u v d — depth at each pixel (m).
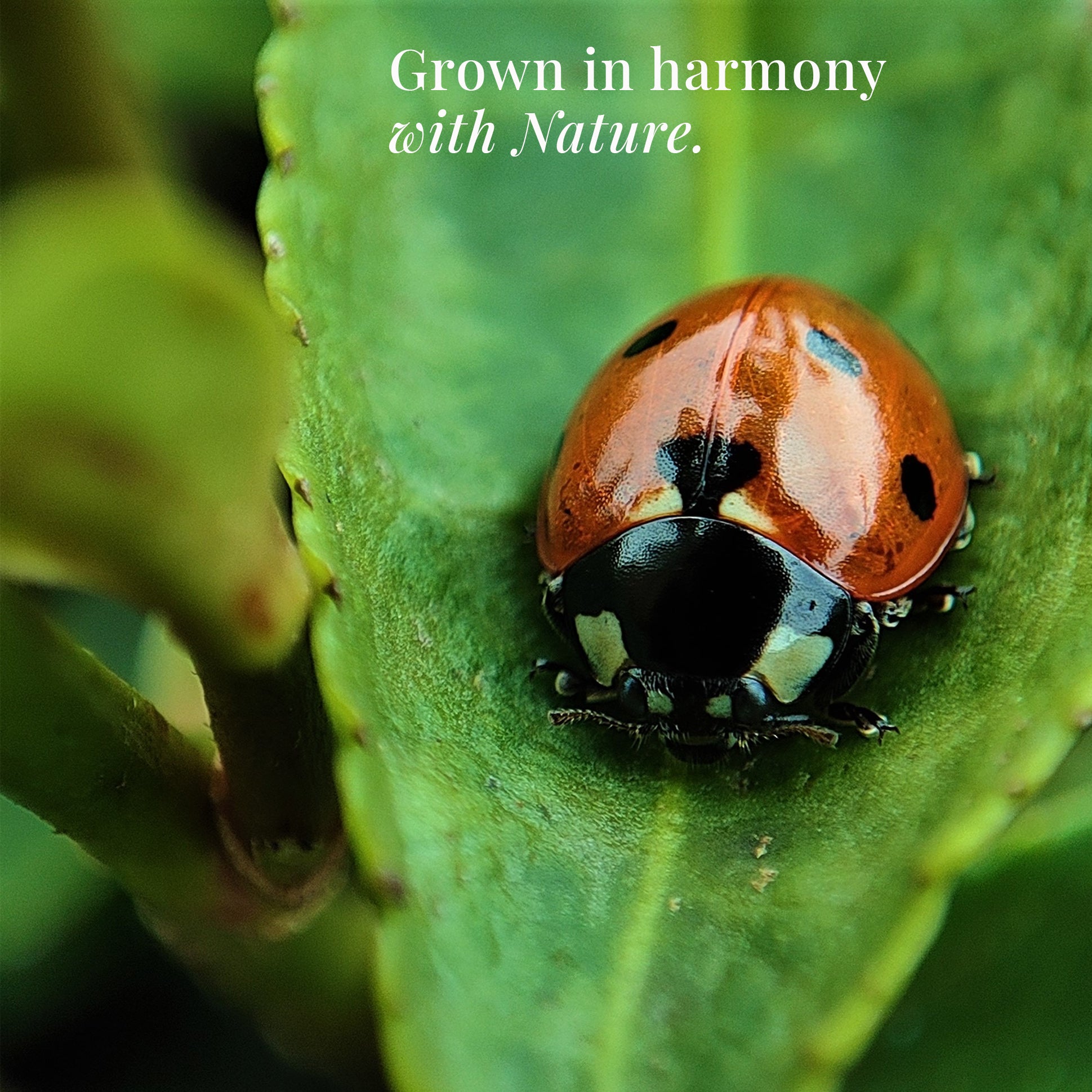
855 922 0.07
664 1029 0.07
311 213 0.08
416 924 0.07
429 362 0.08
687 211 0.08
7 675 0.07
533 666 0.08
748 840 0.07
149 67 0.09
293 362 0.07
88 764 0.07
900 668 0.08
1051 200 0.08
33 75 0.08
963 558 0.08
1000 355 0.08
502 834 0.07
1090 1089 0.08
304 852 0.07
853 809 0.07
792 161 0.08
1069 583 0.08
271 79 0.08
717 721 0.08
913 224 0.08
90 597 0.09
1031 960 0.08
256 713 0.07
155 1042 0.09
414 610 0.08
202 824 0.07
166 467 0.06
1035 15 0.08
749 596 0.08
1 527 0.06
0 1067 0.09
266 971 0.08
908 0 0.08
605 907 0.07
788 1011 0.07
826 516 0.08
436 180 0.08
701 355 0.08
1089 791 0.08
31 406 0.05
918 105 0.08
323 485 0.07
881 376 0.08
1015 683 0.07
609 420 0.08
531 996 0.07
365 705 0.07
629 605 0.08
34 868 0.09
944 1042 0.08
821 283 0.08
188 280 0.05
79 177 0.08
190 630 0.06
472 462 0.08
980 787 0.07
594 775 0.08
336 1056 0.08
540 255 0.08
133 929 0.09
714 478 0.08
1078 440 0.08
